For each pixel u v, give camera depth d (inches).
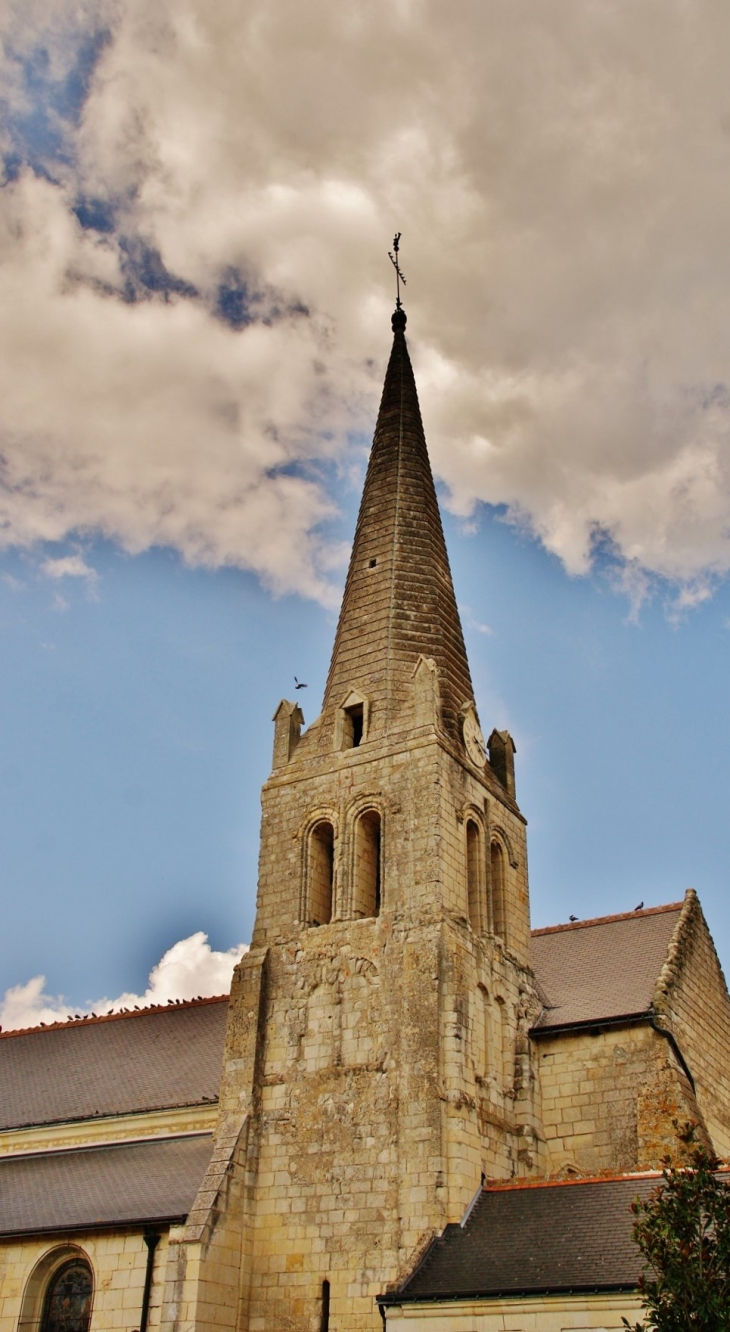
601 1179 1267.2
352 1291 1262.3
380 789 1567.4
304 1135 1385.3
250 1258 1346.0
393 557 1824.6
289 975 1508.4
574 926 1839.3
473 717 1708.9
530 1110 1461.6
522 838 1737.2
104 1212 1414.9
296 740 1743.4
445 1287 1133.7
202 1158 1512.1
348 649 1755.7
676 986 1545.3
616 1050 1482.5
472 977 1439.5
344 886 1533.0
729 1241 816.9
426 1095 1312.7
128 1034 1923.0
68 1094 1792.6
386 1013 1401.3
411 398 2107.5
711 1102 1533.0
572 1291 1059.3
